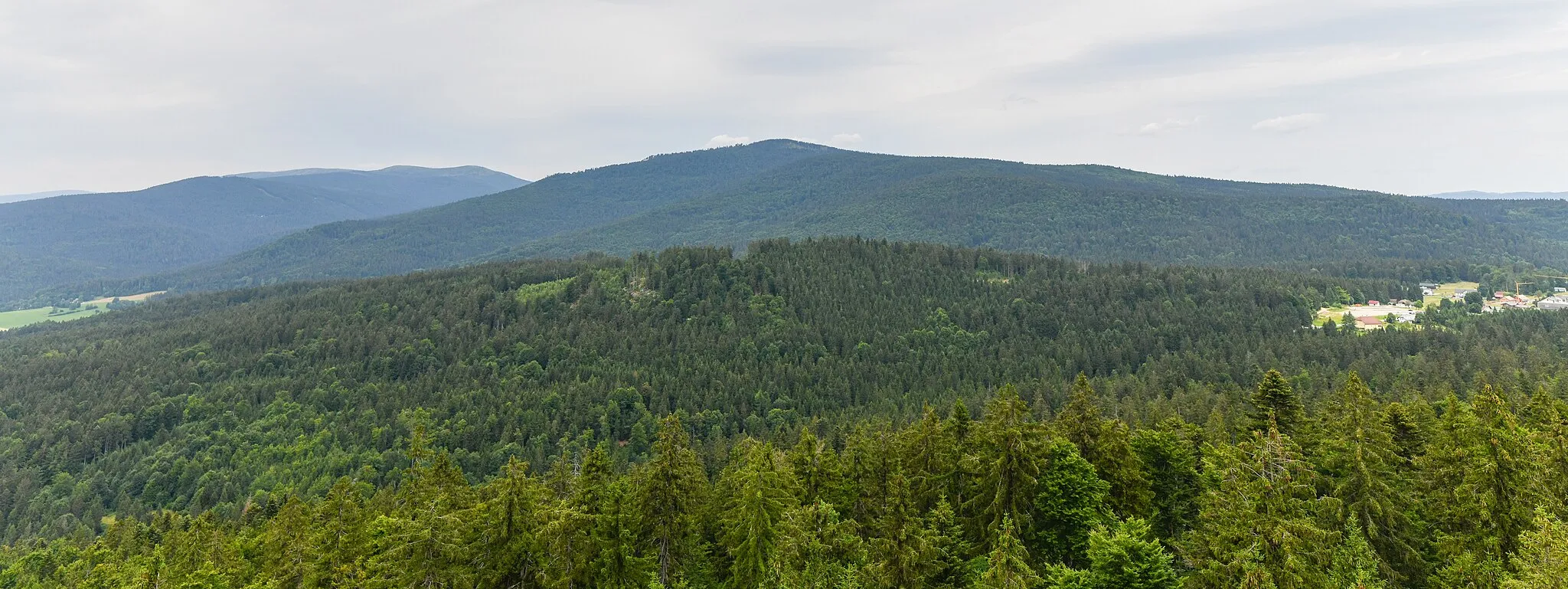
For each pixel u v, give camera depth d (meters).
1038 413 147.25
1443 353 150.62
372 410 181.88
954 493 59.25
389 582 49.97
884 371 193.12
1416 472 53.62
